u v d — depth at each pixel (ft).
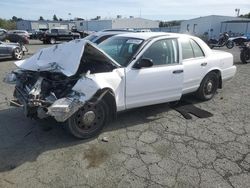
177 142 13.10
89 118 12.84
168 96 15.81
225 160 11.59
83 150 12.14
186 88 17.30
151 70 14.57
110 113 13.78
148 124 15.11
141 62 13.93
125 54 14.75
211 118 16.28
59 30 89.61
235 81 26.55
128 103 14.14
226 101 19.71
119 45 15.79
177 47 16.11
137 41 15.16
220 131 14.48
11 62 39.65
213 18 143.33
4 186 9.61
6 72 30.04
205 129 14.67
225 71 19.99
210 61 18.48
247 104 19.13
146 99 14.79
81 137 12.96
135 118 15.87
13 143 12.66
